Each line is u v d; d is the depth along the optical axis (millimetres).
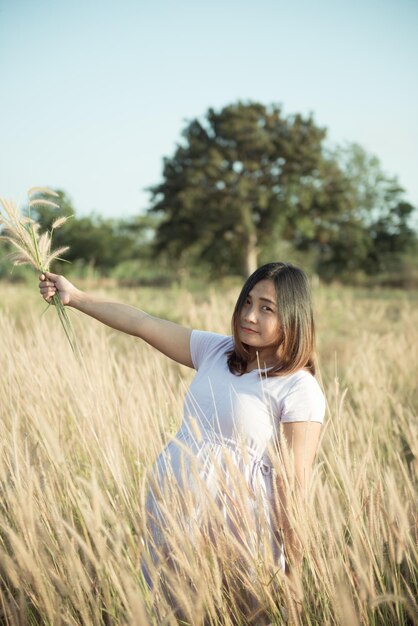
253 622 1890
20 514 1812
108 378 3156
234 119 41844
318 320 10367
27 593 1795
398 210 52094
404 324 9672
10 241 2293
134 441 2443
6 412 2674
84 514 1645
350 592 1845
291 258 44812
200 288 31234
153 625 1689
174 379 4871
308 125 43750
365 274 51688
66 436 2760
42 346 3547
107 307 2344
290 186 42125
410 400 4297
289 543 1830
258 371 2029
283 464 1873
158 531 1877
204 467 1950
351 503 1897
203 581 1671
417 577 2082
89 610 1798
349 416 3412
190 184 41469
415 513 2152
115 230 53375
